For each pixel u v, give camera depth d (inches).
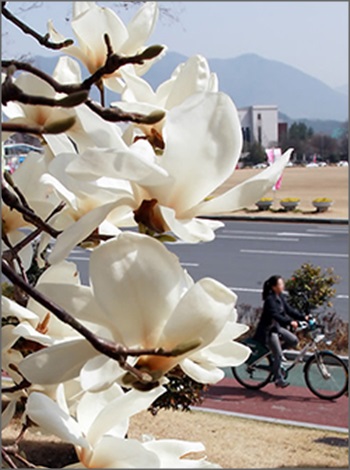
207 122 23.4
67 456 176.4
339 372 268.1
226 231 621.9
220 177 23.7
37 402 25.6
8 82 21.4
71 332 30.5
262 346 257.3
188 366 25.9
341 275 445.7
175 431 221.0
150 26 33.5
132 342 22.0
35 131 21.5
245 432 223.3
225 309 21.7
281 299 257.1
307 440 218.4
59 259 21.7
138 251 21.7
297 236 592.1
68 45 33.4
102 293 21.6
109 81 33.9
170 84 30.6
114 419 26.3
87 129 23.4
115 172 21.8
